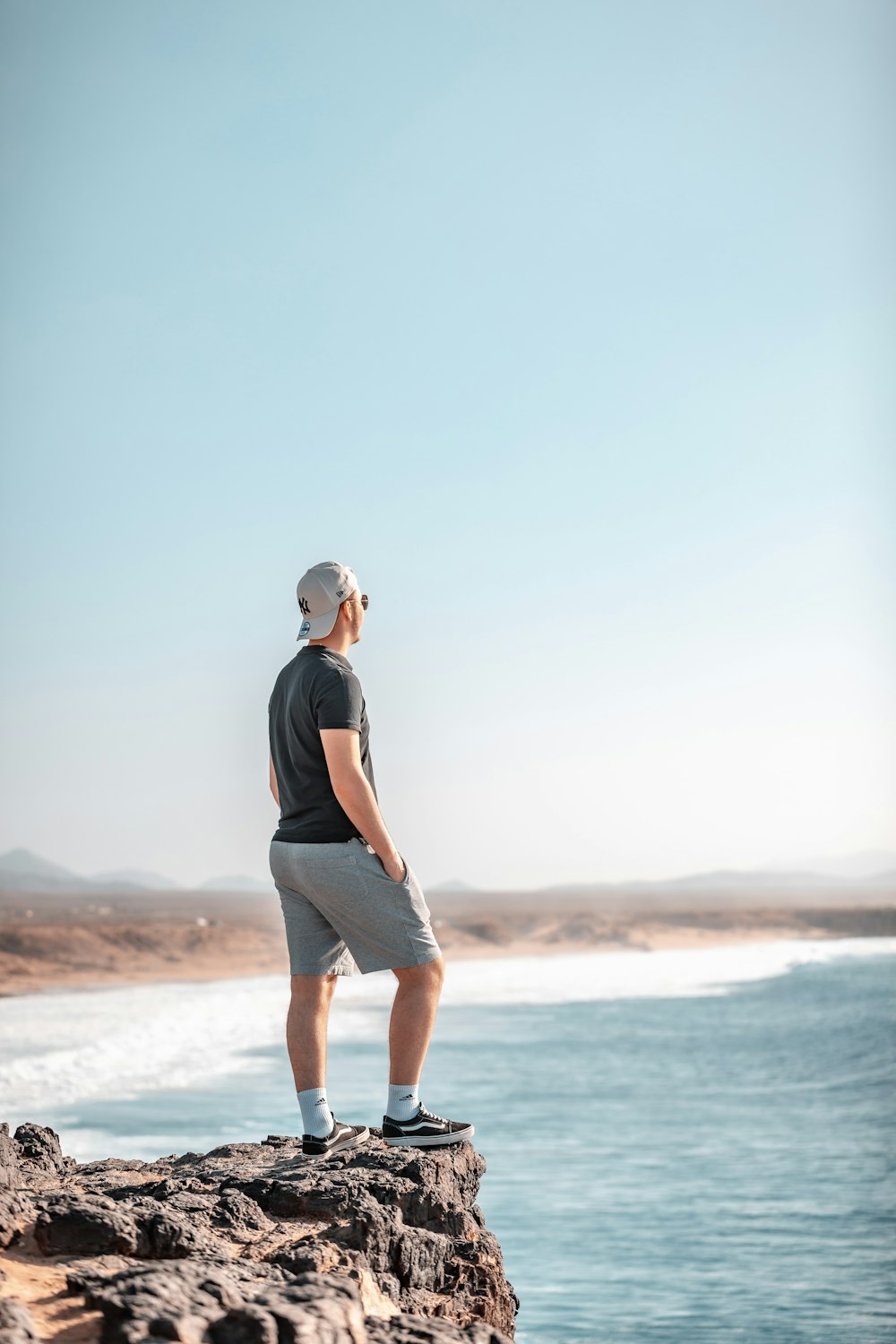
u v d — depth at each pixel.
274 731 4.30
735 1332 8.88
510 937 105.69
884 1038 30.27
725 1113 19.34
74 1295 2.78
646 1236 11.59
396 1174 4.06
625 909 182.62
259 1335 2.53
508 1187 13.65
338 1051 25.11
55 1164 4.65
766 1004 41.38
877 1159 15.47
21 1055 23.09
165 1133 15.22
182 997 42.22
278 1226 3.55
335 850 4.09
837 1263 10.68
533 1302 9.64
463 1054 26.72
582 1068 24.45
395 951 4.18
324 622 4.30
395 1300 3.41
